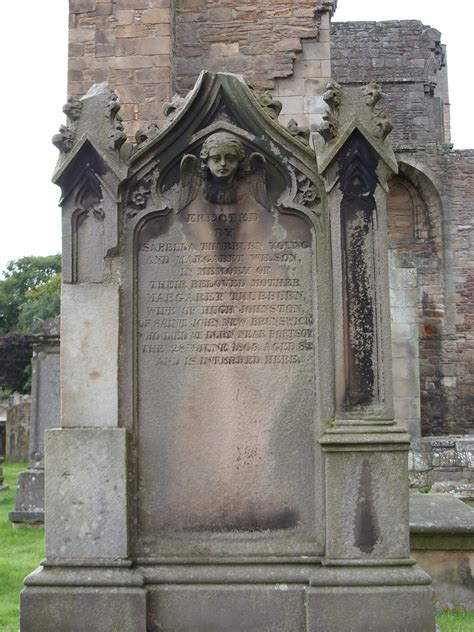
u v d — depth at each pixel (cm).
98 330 549
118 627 516
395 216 2312
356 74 2292
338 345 548
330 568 528
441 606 688
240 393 555
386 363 547
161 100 1191
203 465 553
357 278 553
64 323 550
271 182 566
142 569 538
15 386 4775
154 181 562
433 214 2294
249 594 525
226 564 539
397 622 513
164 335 559
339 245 552
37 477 1164
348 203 556
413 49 2292
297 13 1266
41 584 522
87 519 534
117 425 544
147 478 552
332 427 541
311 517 548
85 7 1211
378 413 544
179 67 1266
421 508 776
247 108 564
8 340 4734
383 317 549
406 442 530
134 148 570
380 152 553
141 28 1203
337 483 532
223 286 560
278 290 560
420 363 2270
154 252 563
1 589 755
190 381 557
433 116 2288
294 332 557
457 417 2250
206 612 525
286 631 523
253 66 1262
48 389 1205
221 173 549
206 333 559
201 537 548
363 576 520
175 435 554
